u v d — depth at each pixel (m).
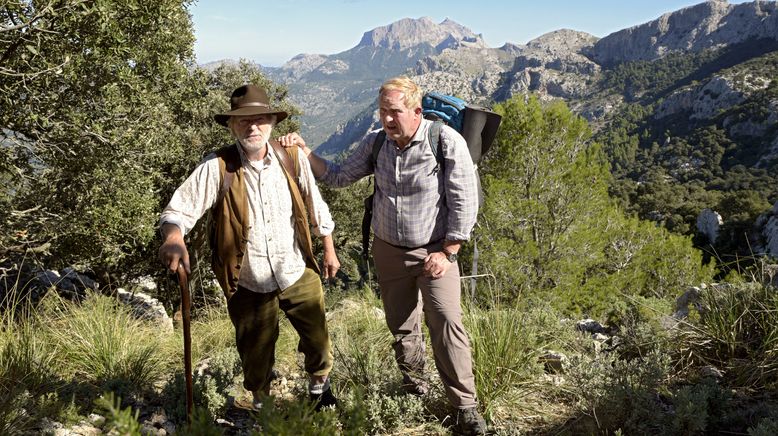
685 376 3.31
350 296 6.78
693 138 159.12
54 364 3.60
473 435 2.83
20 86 8.47
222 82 20.36
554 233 16.25
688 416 2.50
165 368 4.03
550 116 16.89
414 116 2.85
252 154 2.65
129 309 4.80
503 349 3.21
